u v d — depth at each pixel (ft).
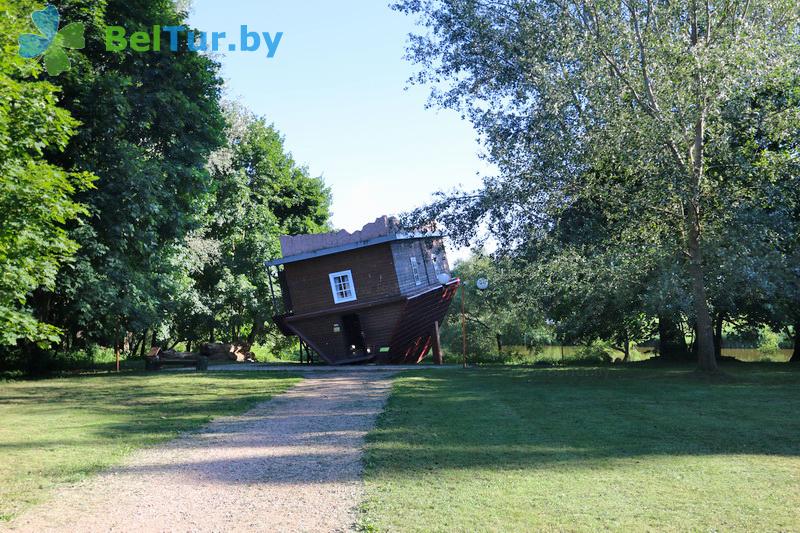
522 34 71.26
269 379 74.74
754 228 59.88
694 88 60.44
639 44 63.31
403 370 86.38
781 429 36.45
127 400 54.95
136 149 80.89
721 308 85.25
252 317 164.35
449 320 168.86
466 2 76.23
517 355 130.52
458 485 25.04
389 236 96.89
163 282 98.37
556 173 66.44
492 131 74.28
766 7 62.23
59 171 45.19
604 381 65.77
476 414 43.34
